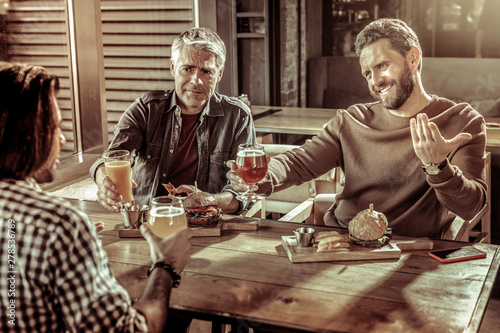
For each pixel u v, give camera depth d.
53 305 0.92
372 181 2.00
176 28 4.03
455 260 1.42
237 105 2.37
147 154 2.29
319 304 1.19
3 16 3.36
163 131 2.28
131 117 2.27
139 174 2.32
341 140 2.08
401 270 1.37
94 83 3.36
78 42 3.30
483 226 2.82
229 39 4.57
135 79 4.07
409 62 1.88
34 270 0.88
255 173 1.68
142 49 4.01
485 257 1.45
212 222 1.68
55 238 0.89
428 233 1.92
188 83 2.16
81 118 3.41
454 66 4.97
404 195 1.94
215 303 1.21
